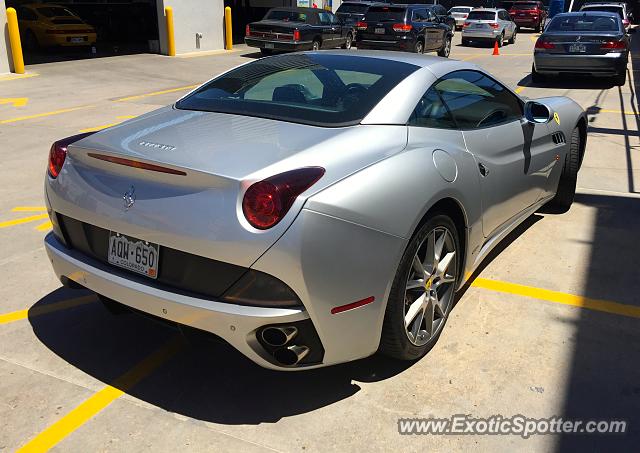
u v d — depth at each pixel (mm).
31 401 2689
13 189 5898
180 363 3008
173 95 11797
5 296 3674
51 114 9656
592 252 4355
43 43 17766
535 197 4340
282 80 3301
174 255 2445
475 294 3715
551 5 37344
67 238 2898
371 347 2635
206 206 2350
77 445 2426
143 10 22578
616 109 10172
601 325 3357
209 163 2418
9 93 11578
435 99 3215
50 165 3004
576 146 4957
